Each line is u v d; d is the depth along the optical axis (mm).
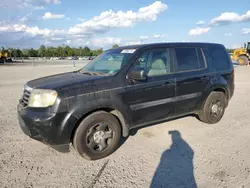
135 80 3816
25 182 2934
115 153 3750
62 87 3264
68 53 117125
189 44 4797
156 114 4145
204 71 4820
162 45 4375
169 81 4207
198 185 2822
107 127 3615
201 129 4797
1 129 4828
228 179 2934
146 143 4121
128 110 3748
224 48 5461
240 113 6008
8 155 3662
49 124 3135
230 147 3893
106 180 2975
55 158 3588
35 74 17828
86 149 3414
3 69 24547
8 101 7551
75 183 2912
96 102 3396
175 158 3541
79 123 3363
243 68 21828
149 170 3211
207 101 4910
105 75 3775
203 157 3545
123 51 4285
